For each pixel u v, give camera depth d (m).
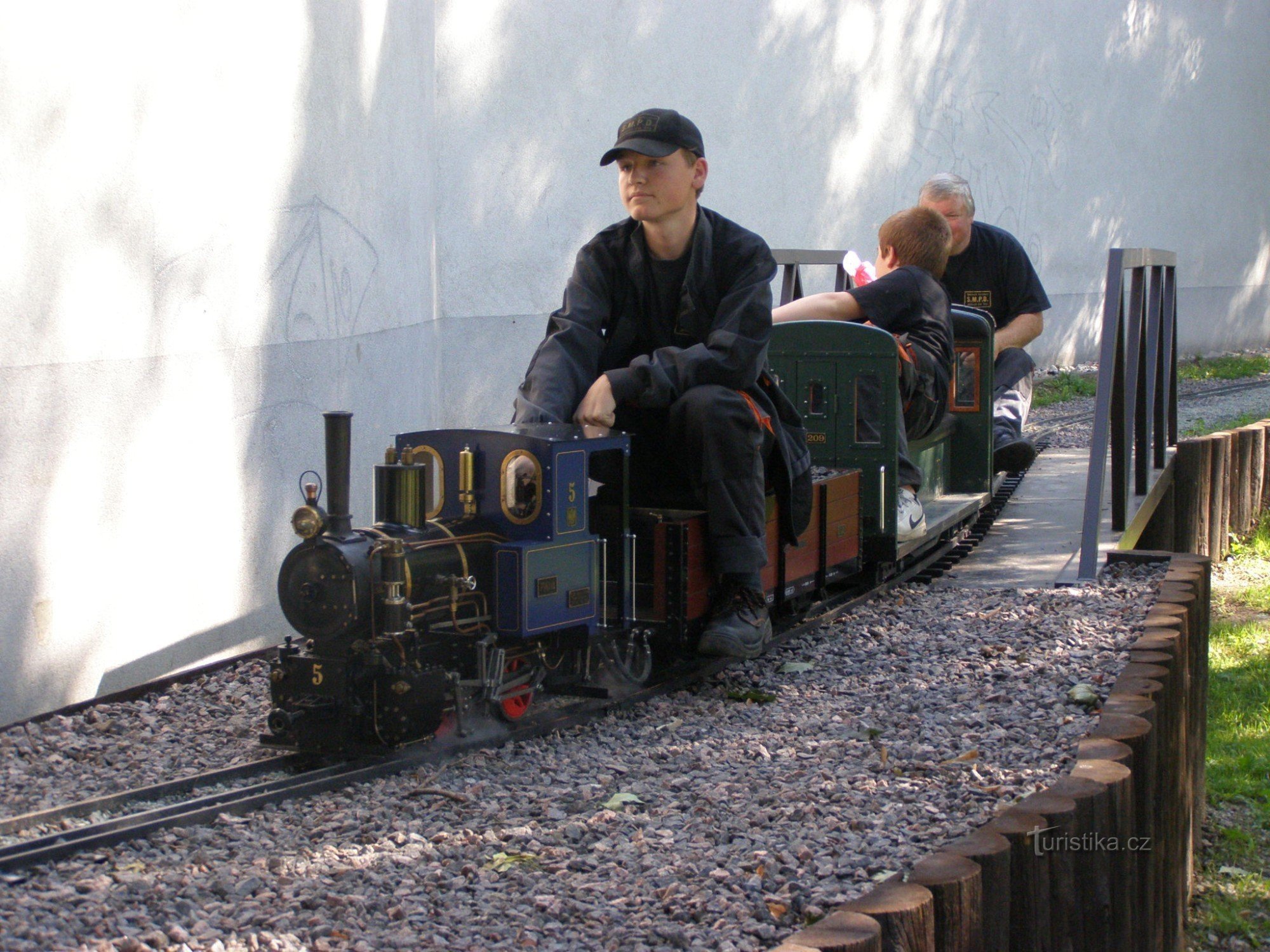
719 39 13.83
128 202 5.13
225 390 5.89
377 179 8.05
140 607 5.24
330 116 7.11
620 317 5.48
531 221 11.73
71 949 2.81
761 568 5.18
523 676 4.63
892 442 6.78
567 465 4.54
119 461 5.09
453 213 10.91
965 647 5.84
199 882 3.21
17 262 4.52
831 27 15.66
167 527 5.43
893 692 5.19
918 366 7.08
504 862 3.41
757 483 5.12
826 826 3.65
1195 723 5.91
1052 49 20.78
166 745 4.41
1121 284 7.09
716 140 13.96
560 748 4.50
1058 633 5.88
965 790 3.95
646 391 4.95
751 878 3.26
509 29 11.27
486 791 4.02
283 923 2.99
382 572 4.03
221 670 5.35
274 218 6.39
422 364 9.50
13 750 4.25
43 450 4.66
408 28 8.94
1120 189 23.08
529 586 4.40
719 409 5.00
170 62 5.41
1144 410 8.75
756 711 4.99
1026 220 20.52
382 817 3.76
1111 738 3.91
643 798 3.97
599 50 12.27
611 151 5.15
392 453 4.31
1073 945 3.39
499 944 2.91
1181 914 4.84
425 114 9.66
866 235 16.81
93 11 4.90
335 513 4.07
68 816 3.67
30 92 4.57
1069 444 12.71
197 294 5.64
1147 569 7.05
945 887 2.88
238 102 6.00
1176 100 24.59
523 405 5.07
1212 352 26.45
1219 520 10.21
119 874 3.25
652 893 3.19
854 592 6.84
